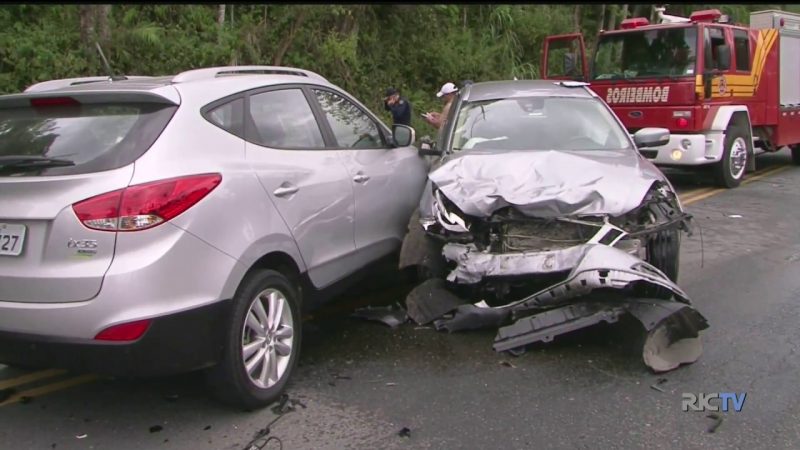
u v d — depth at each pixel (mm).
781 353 4621
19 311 3357
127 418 3893
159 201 3354
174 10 12117
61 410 4008
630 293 4594
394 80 15258
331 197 4625
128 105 3697
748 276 6398
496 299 5137
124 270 3262
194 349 3494
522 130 6203
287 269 4285
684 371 4371
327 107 5023
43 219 3350
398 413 3885
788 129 12766
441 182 5098
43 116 3754
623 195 4734
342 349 4812
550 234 4812
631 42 11289
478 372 4402
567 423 3748
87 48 10047
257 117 4227
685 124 10469
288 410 3936
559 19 20453
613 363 4500
